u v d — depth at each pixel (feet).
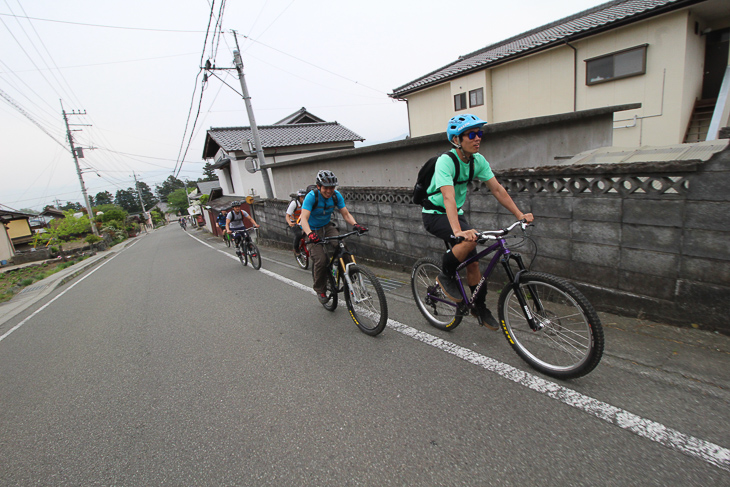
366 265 19.95
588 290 10.43
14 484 6.72
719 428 5.94
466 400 7.45
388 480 5.69
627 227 9.35
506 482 5.39
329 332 12.01
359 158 25.12
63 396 10.10
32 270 59.57
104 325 16.69
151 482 6.31
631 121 26.27
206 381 9.80
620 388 7.21
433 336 10.57
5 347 15.74
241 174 50.39
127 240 122.52
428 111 42.01
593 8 35.99
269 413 7.92
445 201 8.24
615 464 5.47
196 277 25.90
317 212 12.85
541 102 31.12
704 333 8.48
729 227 7.74
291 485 5.83
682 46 23.44
